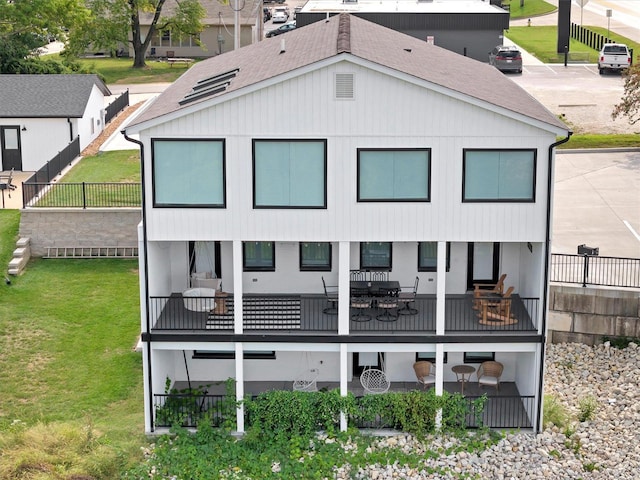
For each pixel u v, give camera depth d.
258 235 29.08
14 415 31.88
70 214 42.81
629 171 48.38
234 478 27.91
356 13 67.25
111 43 75.44
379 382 31.09
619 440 30.22
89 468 27.72
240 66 34.00
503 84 33.59
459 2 75.50
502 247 32.09
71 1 69.12
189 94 31.27
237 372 29.77
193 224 29.08
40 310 38.56
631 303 35.38
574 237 40.28
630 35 86.88
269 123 28.41
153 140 28.59
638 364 34.69
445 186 28.75
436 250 31.91
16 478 27.00
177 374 32.41
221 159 28.70
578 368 34.91
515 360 32.31
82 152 51.94
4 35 67.88
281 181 28.80
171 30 77.94
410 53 33.44
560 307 36.09
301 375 32.28
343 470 28.27
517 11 108.44
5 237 43.09
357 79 28.11
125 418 31.56
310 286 32.16
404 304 31.91
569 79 67.25
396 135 28.45
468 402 30.03
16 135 51.59
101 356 35.62
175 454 28.83
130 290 40.28
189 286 32.28
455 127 28.41
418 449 29.19
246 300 31.23
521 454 29.05
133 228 42.94
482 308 30.86
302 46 32.91
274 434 29.56
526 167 28.70
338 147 28.55
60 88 53.28
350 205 28.84
